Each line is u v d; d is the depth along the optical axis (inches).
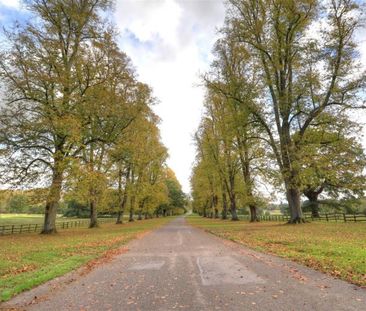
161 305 248.5
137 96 1220.5
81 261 465.4
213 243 673.6
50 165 978.1
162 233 1004.6
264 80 1181.7
